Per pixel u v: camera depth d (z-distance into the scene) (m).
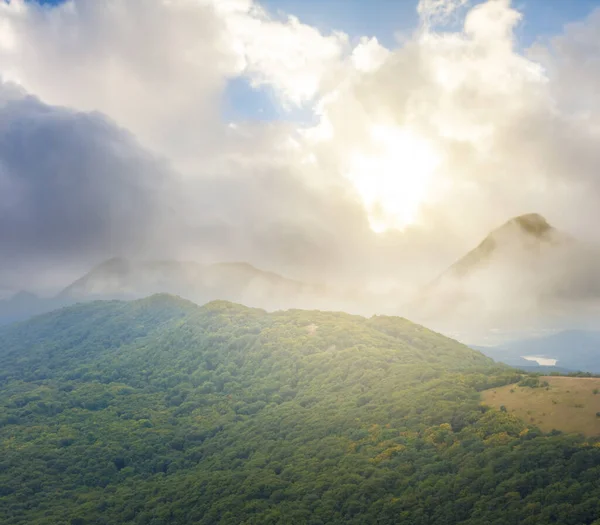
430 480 165.00
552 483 143.25
